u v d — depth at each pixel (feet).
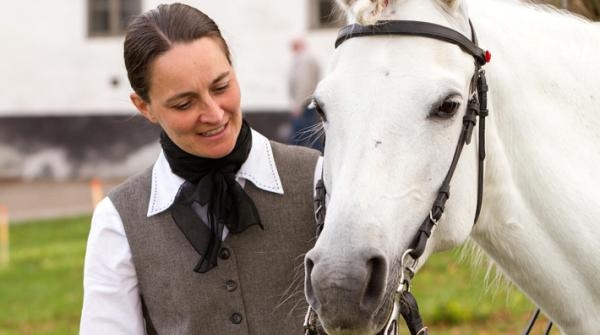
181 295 16.17
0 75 109.29
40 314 46.34
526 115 16.78
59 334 42.24
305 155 17.13
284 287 16.39
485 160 16.42
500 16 17.24
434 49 15.28
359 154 14.73
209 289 16.19
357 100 14.96
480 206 16.16
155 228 16.31
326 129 15.46
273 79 100.12
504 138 16.74
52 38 108.17
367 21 14.78
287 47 99.55
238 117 16.03
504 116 16.67
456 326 40.50
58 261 60.29
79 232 71.51
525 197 16.92
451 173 15.38
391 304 14.73
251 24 100.32
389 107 14.84
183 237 16.26
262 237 16.43
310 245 16.53
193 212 16.16
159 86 15.51
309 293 14.46
